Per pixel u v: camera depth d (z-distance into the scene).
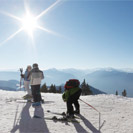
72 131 4.19
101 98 10.66
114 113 6.55
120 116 6.01
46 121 4.91
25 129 4.11
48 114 5.80
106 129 4.47
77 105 6.15
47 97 10.24
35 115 5.39
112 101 9.63
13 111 5.99
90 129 4.43
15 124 4.47
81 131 4.23
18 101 7.99
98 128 4.54
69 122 4.95
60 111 6.41
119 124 4.97
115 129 4.50
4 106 6.72
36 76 7.50
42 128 4.26
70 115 5.47
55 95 11.65
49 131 4.07
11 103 7.45
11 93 11.05
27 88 9.02
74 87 5.73
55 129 4.24
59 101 8.80
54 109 6.70
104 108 7.49
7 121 4.71
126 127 4.69
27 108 6.62
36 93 7.58
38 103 7.26
